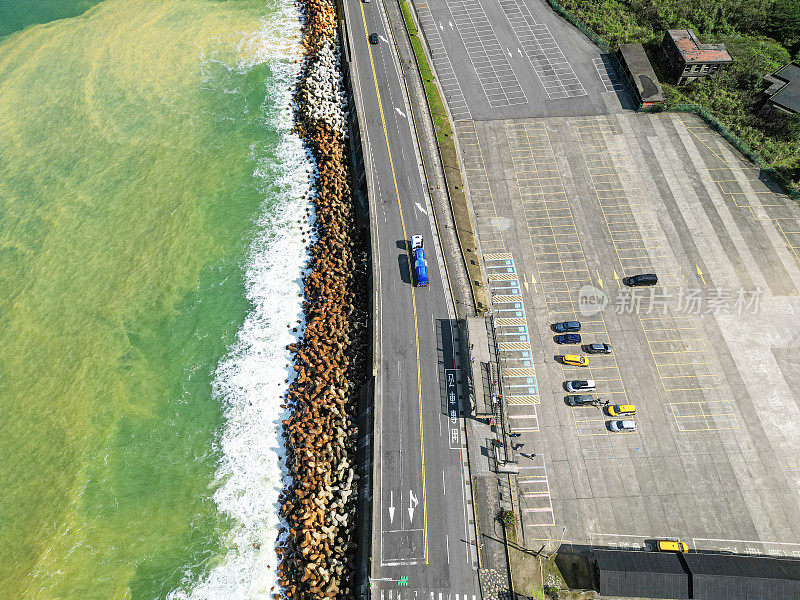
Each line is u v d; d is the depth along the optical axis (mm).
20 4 132625
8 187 100562
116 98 112500
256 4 128875
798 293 79250
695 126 97812
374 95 101562
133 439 73625
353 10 116438
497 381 70625
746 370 73125
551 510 63375
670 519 62938
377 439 66562
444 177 91125
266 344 79688
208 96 111375
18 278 89688
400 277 80500
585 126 98188
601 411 70062
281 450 70688
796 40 108188
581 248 83938
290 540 63375
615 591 56469
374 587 58281
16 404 77562
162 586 62500
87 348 81875
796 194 87812
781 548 61312
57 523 67688
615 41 110625
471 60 108562
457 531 61594
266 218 93000
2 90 115125
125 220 95000
